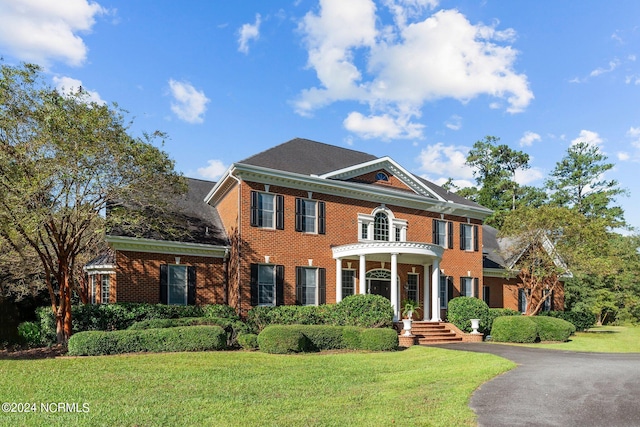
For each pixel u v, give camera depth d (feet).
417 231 94.07
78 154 51.65
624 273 147.13
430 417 27.76
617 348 77.61
